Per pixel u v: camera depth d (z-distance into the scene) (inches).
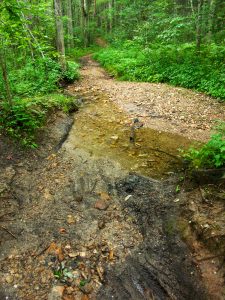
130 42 726.5
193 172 194.9
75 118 307.6
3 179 191.0
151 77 482.6
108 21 1502.2
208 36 556.7
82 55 997.2
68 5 952.3
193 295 130.8
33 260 146.0
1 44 220.4
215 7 515.2
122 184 201.8
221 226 151.5
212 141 199.0
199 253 147.0
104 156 234.2
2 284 133.2
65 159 227.0
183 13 759.7
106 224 169.3
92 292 132.2
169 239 158.2
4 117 236.5
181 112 326.6
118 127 289.6
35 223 167.5
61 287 133.3
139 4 712.4
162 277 138.7
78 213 176.6
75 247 154.5
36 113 259.9
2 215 168.2
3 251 148.9
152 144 254.2
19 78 359.9
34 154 224.2
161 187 196.5
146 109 337.4
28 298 128.2
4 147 216.4
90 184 201.5
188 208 172.4
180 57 494.0
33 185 195.3
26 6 219.6
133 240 159.0
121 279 138.3
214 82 391.5
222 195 172.1
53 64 448.5
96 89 430.0
